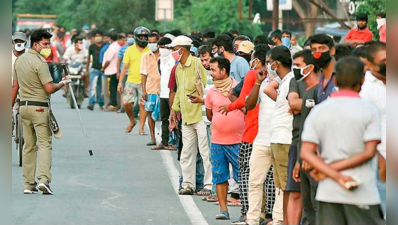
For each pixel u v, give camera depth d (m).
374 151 15.59
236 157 23.88
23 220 23.42
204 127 27.11
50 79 27.02
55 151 37.03
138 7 109.12
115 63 55.41
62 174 31.22
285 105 20.98
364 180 15.65
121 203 26.14
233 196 26.38
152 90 38.66
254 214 22.31
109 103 56.88
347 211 15.74
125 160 34.84
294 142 20.27
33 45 27.25
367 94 17.39
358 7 49.53
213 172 24.09
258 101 22.30
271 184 22.97
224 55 26.98
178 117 29.62
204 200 26.77
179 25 96.12
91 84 57.72
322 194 15.84
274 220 21.78
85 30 78.19
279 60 21.17
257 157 22.08
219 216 23.97
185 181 27.67
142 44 43.53
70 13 118.69
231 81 24.44
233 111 23.86
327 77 19.30
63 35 81.50
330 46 19.22
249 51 27.25
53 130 27.09
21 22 121.81
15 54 32.41
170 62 36.88
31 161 27.53
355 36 37.97
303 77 19.67
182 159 27.64
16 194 27.25
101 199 26.72
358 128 15.65
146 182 29.95
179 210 25.27
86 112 56.09
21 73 27.02
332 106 15.77
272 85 21.47
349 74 15.81
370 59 17.52
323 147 15.84
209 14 84.38
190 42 27.55
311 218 19.58
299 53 19.69
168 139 37.84
